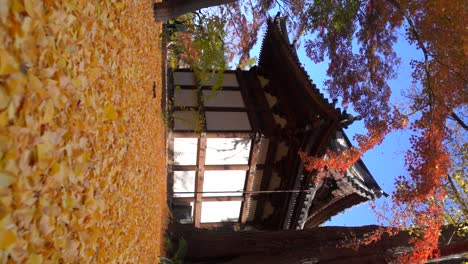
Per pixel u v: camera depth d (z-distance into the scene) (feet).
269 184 62.39
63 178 12.51
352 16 65.57
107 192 17.98
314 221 72.54
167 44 60.90
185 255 49.73
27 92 10.34
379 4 68.85
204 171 58.90
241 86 64.23
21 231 10.07
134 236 24.66
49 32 11.94
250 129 58.54
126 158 22.47
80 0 14.85
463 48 53.47
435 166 54.39
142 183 29.35
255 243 50.16
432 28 57.00
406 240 48.01
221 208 61.98
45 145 11.18
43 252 11.18
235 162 59.41
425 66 57.21
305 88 55.62
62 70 12.76
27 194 10.29
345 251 47.16
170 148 57.16
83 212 14.24
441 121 56.49
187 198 59.98
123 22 23.17
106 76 18.22
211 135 56.90
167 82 59.26
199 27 61.11
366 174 68.80
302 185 60.39
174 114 58.03
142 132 30.32
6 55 9.47
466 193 55.57
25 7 10.37
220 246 50.16
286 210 61.93
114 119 19.45
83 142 14.51
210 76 61.41
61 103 12.53
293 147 58.18
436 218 51.29
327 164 55.72
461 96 56.24
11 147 9.62
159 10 41.32
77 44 14.39
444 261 49.26
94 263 15.65
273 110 61.21
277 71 62.75
